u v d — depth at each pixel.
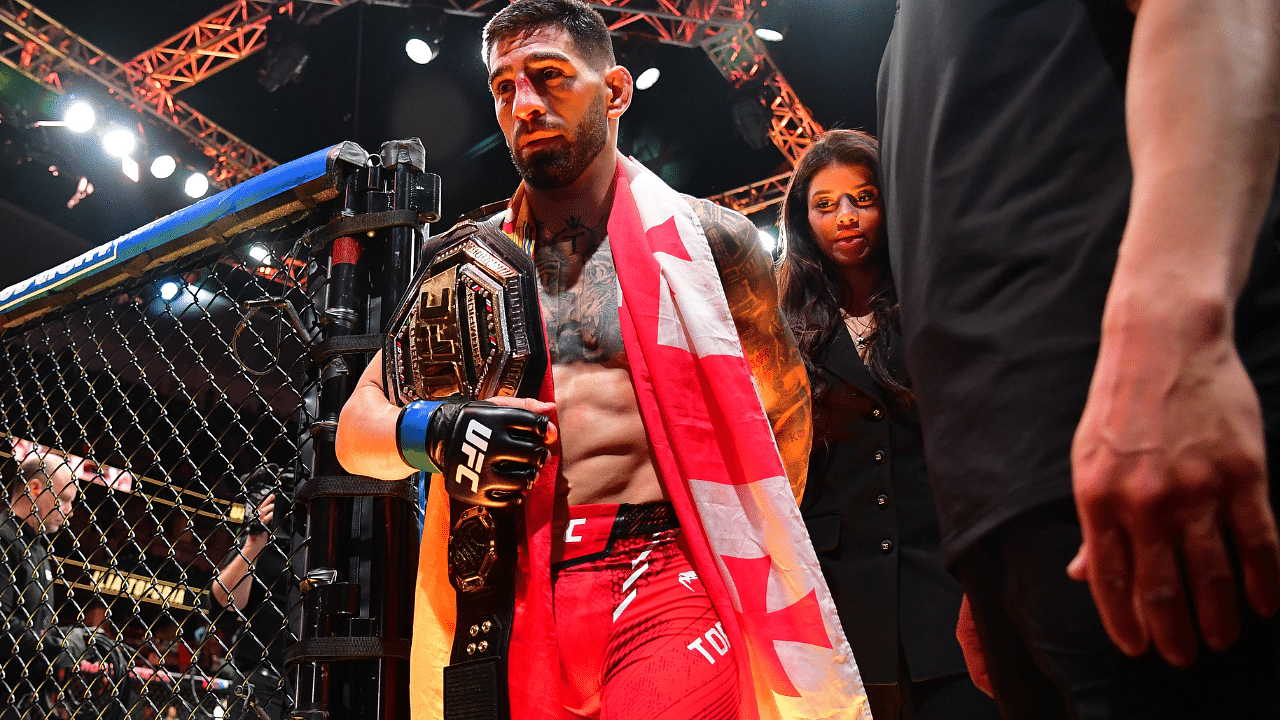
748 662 1.20
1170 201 0.50
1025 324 0.62
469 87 9.65
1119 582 0.51
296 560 1.58
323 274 1.71
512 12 1.38
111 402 5.33
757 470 1.23
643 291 1.31
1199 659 0.52
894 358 1.70
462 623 1.19
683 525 1.21
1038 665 0.63
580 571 1.22
